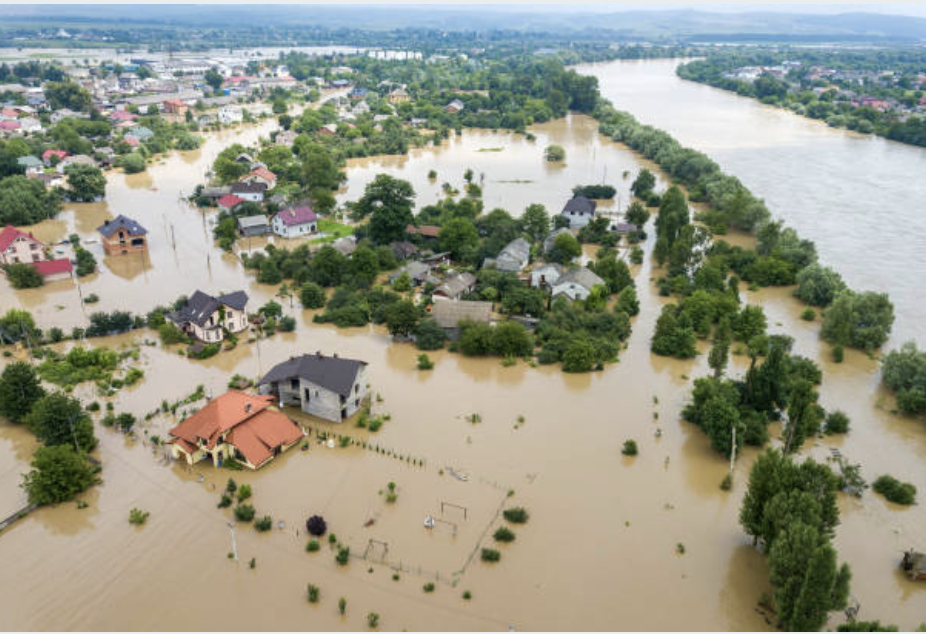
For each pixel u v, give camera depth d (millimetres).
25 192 160000
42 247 133500
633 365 99625
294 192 180375
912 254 144625
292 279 128375
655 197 179625
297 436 77812
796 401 73500
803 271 125812
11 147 199625
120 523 65125
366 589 57531
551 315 111375
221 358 98688
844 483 72500
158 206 174375
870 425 85625
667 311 108312
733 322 108250
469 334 100438
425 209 161875
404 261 135375
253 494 69250
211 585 57750
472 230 140750
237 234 153625
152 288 123688
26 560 60219
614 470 74625
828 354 104438
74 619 53969
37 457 68250
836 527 66688
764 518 58656
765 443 79250
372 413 84688
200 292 108562
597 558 61656
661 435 81625
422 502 68625
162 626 53469
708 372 97500
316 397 82812
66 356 96312
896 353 94438
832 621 55000
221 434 73625
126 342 103312
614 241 149625
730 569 60656
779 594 52719
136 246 141375
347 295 116250
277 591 57250
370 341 105688
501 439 79875
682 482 72938
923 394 86625
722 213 161125
